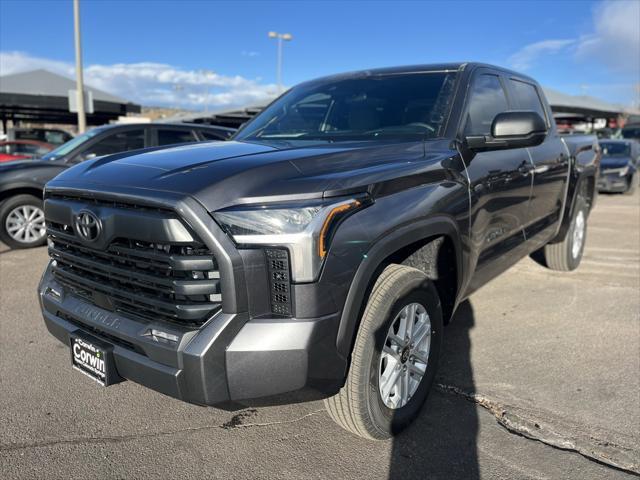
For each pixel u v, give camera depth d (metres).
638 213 11.05
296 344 1.99
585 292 4.97
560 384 3.13
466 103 3.30
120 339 2.25
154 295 2.13
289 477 2.34
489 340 3.80
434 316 2.75
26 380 3.22
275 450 2.54
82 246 2.38
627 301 4.70
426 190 2.58
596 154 5.78
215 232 1.93
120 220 2.14
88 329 2.43
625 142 15.88
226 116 23.67
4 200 6.69
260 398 2.04
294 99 3.89
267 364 1.98
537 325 4.10
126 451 2.53
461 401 2.96
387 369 2.50
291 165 2.24
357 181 2.23
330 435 2.66
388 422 2.49
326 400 2.42
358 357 2.29
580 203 5.44
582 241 5.78
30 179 6.62
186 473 2.37
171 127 7.62
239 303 1.97
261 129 3.66
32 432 2.67
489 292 4.98
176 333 2.05
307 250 1.98
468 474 2.35
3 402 2.96
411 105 3.33
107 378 2.27
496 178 3.26
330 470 2.39
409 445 2.56
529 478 2.32
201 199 1.96
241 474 2.36
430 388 2.81
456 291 2.98
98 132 7.16
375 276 2.41
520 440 2.60
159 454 2.50
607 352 3.58
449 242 2.86
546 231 4.58
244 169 2.14
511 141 2.93
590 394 3.01
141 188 2.11
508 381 3.17
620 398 2.96
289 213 2.00
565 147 4.84
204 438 2.64
